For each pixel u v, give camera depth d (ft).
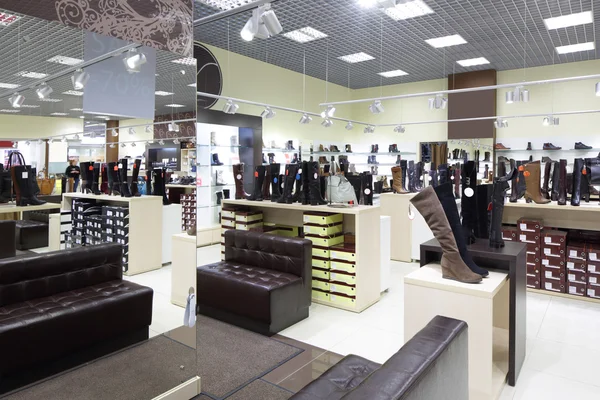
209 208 25.29
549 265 15.25
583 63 29.25
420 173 22.94
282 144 30.91
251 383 9.18
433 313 7.94
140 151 8.04
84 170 7.25
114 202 7.66
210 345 11.01
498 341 10.18
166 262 8.25
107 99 7.51
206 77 25.31
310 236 14.38
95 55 7.30
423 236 19.74
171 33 8.52
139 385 7.72
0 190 6.40
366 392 3.87
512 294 8.51
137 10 7.88
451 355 5.05
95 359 7.16
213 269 13.07
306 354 10.53
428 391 4.36
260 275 12.53
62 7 6.77
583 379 9.25
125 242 7.78
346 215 15.03
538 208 16.17
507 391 8.70
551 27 22.58
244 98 27.96
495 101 31.89
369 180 15.23
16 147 6.55
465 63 29.96
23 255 6.54
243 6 10.10
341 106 37.58
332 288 13.88
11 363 6.21
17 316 6.33
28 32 6.52
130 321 7.68
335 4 19.44
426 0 19.08
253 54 27.66
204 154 25.13
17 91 6.50
